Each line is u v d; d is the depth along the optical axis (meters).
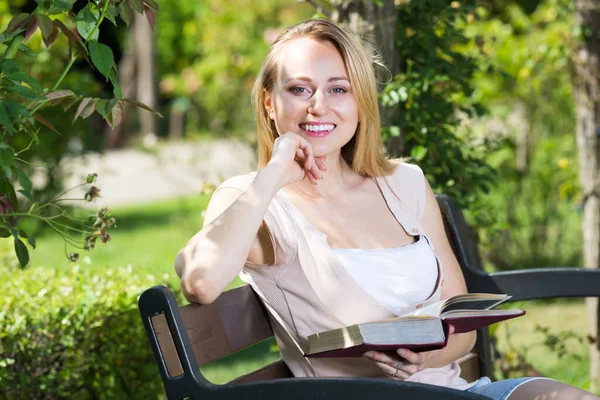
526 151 7.09
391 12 3.51
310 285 2.38
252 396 2.01
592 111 4.59
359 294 2.38
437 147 3.71
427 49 3.72
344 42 2.53
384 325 2.15
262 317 2.50
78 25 2.35
